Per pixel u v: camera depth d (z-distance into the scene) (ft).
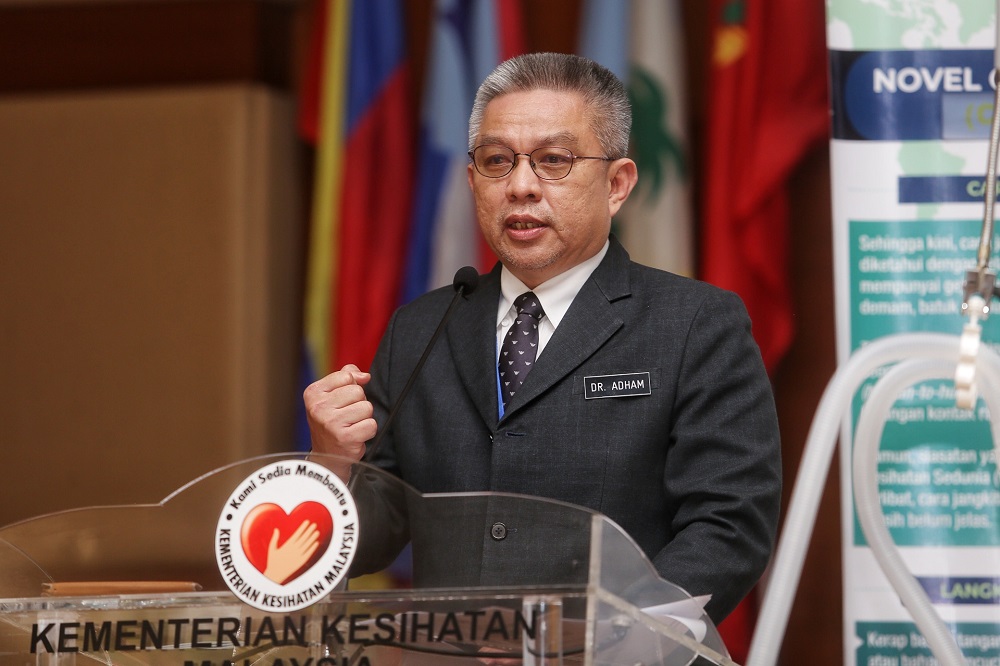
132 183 59.67
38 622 17.56
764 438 23.40
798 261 50.52
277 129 59.62
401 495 18.11
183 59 60.23
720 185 49.65
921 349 25.26
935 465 32.14
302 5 59.67
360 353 53.57
